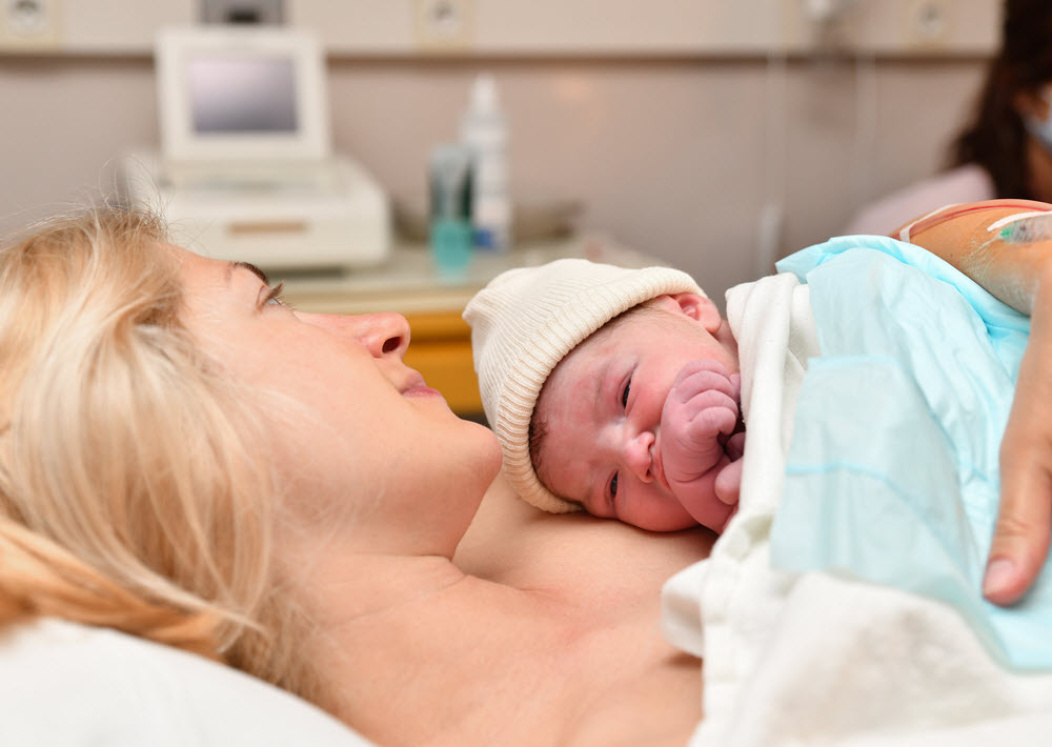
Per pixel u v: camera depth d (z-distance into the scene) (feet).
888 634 1.68
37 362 2.14
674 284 3.16
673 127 8.11
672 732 1.94
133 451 2.09
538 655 2.31
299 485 2.24
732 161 8.23
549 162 8.00
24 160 7.11
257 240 5.77
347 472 2.26
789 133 7.78
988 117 7.14
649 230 8.28
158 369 2.17
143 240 2.51
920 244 2.70
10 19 6.72
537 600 2.52
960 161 7.41
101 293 2.24
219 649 2.12
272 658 2.25
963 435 2.07
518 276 3.56
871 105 7.99
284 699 1.90
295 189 6.13
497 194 6.72
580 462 3.02
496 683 2.26
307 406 2.27
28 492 2.05
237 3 7.03
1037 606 1.83
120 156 7.04
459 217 6.49
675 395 2.68
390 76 7.59
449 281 5.91
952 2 7.99
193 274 2.47
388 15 7.30
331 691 2.27
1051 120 6.88
